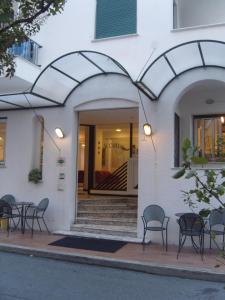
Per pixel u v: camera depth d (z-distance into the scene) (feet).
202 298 17.93
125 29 32.99
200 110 33.19
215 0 35.53
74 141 33.24
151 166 29.63
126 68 32.14
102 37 33.73
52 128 33.65
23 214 33.78
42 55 35.37
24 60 30.81
